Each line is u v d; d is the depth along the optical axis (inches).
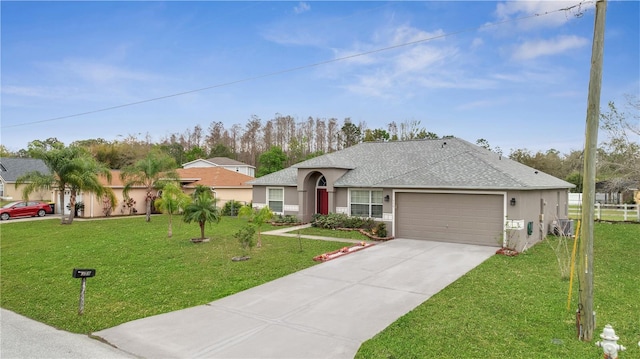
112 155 2169.0
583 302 269.6
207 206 651.5
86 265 508.1
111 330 293.7
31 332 294.8
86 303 360.5
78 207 1112.8
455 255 541.6
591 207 271.9
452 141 884.6
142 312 333.4
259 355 245.8
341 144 2459.4
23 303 368.8
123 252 582.6
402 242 651.5
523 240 593.3
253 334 279.6
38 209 1139.3
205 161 1921.8
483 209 617.3
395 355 243.4
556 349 251.9
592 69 271.9
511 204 587.5
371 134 2128.4
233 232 765.9
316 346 257.9
